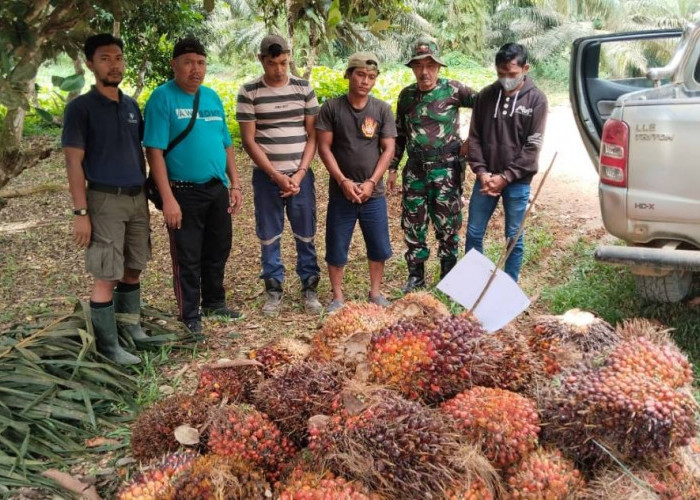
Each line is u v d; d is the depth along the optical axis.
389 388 2.41
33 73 3.17
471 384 2.43
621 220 4.40
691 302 4.96
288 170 5.36
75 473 3.34
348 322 2.83
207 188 4.90
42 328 4.45
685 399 2.29
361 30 6.24
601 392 2.27
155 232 8.70
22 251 8.06
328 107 5.22
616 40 5.75
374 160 5.29
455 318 2.56
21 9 3.22
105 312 4.33
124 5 4.03
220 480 2.18
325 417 2.29
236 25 30.92
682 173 4.14
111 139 4.18
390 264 6.71
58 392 3.81
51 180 11.55
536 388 2.44
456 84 5.47
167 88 4.69
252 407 2.52
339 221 5.38
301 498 2.06
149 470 2.34
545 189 9.41
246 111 5.26
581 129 6.03
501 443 2.22
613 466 2.26
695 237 4.21
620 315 4.92
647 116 4.20
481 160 5.21
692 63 4.71
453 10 28.88
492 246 6.89
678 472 2.29
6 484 3.22
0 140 3.63
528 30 29.59
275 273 5.57
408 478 2.09
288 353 2.81
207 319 5.41
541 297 5.51
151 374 4.41
